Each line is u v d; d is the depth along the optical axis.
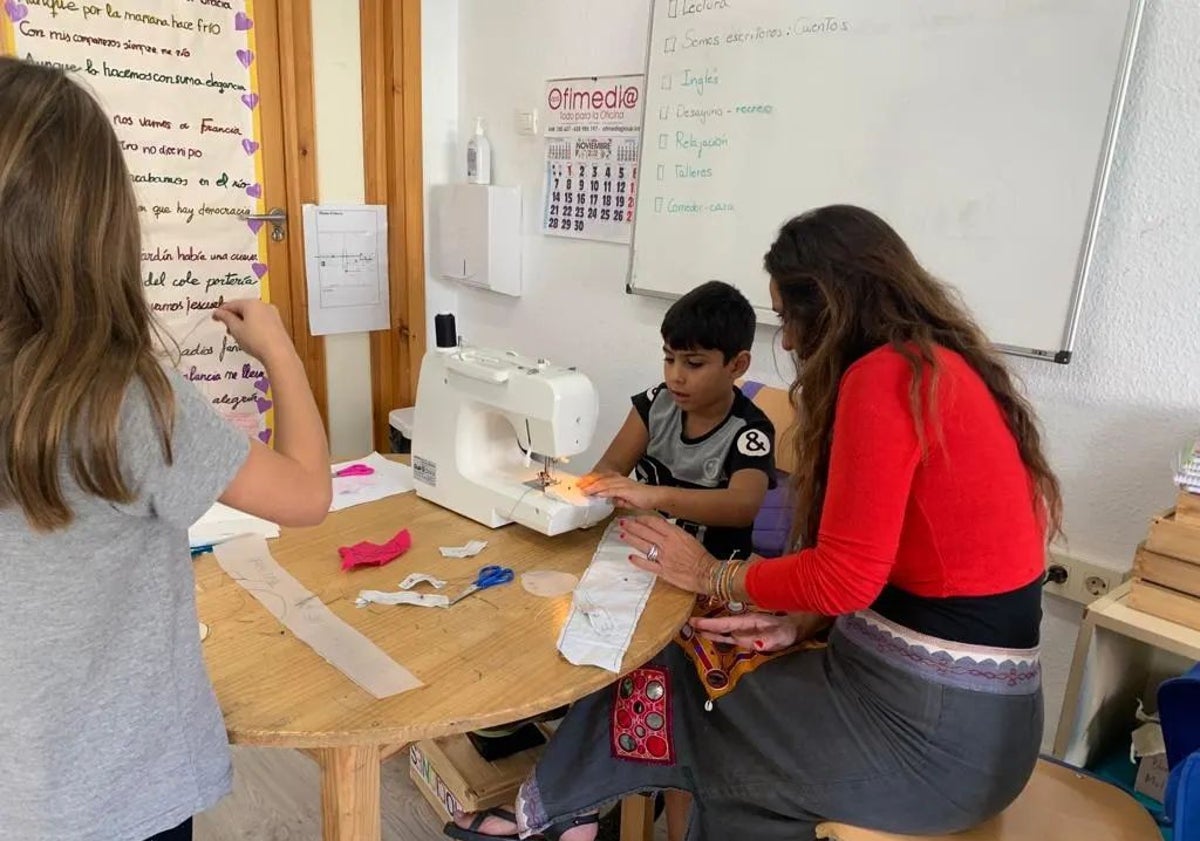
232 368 2.55
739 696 1.27
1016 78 1.65
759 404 2.01
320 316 2.69
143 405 0.75
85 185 0.71
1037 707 1.14
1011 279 1.71
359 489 1.64
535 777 1.32
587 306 2.59
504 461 1.58
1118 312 1.63
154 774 0.82
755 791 1.21
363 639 1.11
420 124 2.75
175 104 2.29
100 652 0.78
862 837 1.12
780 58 1.98
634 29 2.30
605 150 2.43
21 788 0.76
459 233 2.76
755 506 1.54
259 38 2.40
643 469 1.78
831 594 1.10
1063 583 1.75
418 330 2.92
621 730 1.33
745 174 2.10
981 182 1.72
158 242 2.34
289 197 2.55
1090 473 1.70
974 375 1.12
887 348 1.10
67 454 0.70
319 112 2.57
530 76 2.60
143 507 0.77
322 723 0.94
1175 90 1.51
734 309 1.55
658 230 2.31
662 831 1.81
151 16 2.21
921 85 1.77
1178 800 0.97
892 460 1.06
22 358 0.69
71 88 0.73
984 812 1.12
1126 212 1.59
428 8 2.69
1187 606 1.36
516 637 1.14
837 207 1.20
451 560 1.36
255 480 0.84
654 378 2.44
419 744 1.77
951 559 1.10
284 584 1.24
